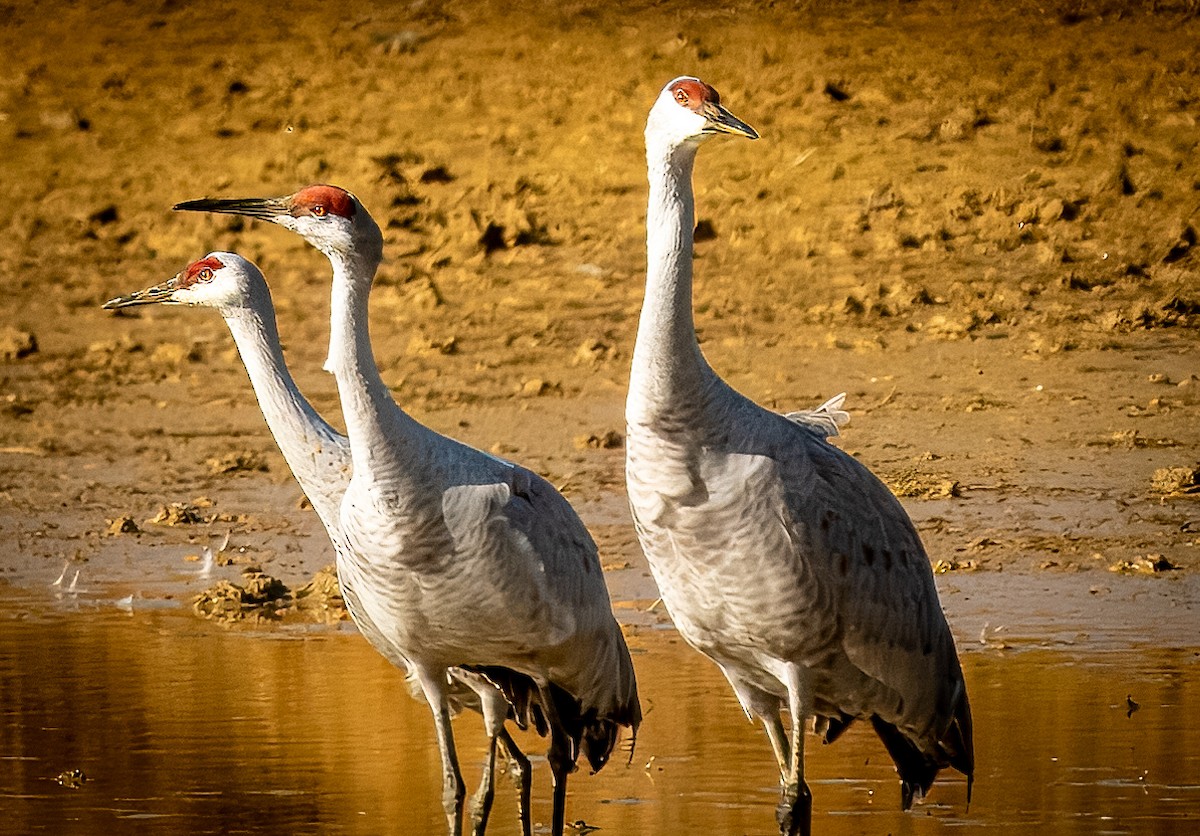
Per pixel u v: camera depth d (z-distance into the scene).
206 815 9.24
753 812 9.20
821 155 23.59
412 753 10.23
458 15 31.33
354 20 31.61
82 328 20.97
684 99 8.32
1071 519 13.87
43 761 9.99
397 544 8.65
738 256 21.31
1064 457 15.24
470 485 8.73
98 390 18.91
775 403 16.97
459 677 9.45
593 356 18.78
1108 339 18.12
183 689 11.20
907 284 19.98
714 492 8.30
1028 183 22.30
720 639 8.69
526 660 9.01
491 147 25.33
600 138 25.25
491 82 27.89
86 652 11.98
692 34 28.98
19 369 19.64
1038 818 8.86
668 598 8.69
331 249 8.85
